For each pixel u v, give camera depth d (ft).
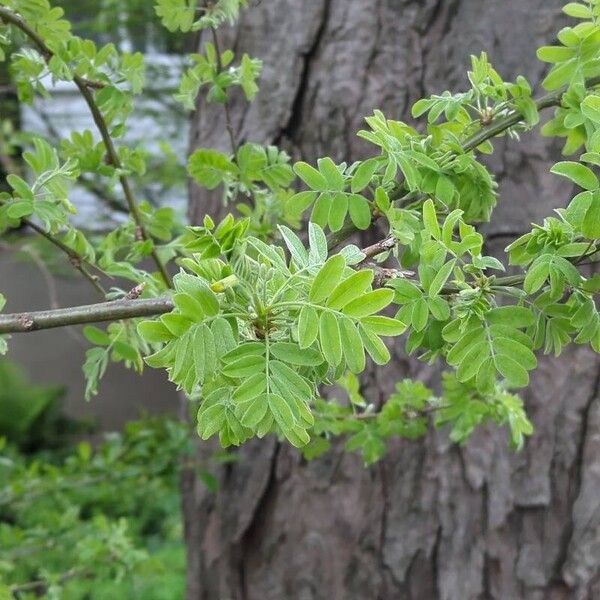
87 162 2.96
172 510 9.87
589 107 1.90
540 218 3.88
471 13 4.01
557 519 4.07
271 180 2.97
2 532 4.57
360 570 4.45
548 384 4.04
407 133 2.27
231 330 1.68
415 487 4.31
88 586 7.49
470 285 2.01
